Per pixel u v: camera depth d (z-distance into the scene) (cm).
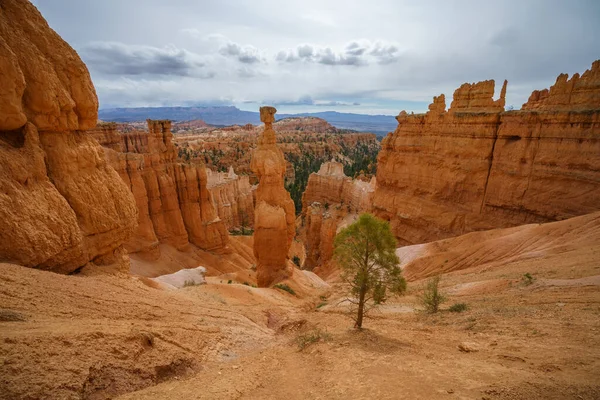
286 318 2144
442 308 1820
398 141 5334
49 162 1471
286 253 3978
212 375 926
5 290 938
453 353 1031
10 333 709
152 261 4444
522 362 841
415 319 1734
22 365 619
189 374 923
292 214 4150
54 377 629
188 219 5366
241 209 8862
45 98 1423
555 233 2989
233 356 1180
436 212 4775
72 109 1575
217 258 5369
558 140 3584
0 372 581
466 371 795
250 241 6706
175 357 939
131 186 4372
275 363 1090
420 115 5016
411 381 769
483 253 3316
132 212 1909
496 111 4212
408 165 5194
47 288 1071
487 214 4256
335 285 3700
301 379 912
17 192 1214
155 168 4912
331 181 9244
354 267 1548
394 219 5472
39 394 582
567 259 2239
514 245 3177
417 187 5075
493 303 1706
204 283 2752
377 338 1300
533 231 3216
